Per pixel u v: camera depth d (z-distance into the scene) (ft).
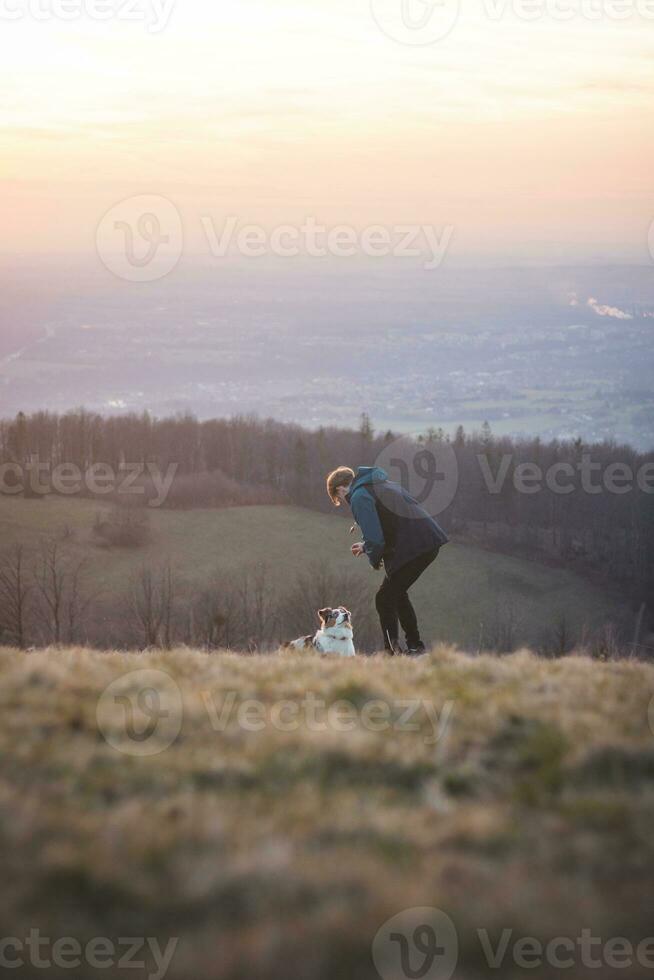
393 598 43.42
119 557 245.04
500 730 22.44
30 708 22.67
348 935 13.10
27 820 15.90
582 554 236.63
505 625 209.67
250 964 12.51
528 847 16.10
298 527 272.51
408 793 18.85
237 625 223.30
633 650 47.60
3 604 221.87
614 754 20.51
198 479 286.05
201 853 15.29
